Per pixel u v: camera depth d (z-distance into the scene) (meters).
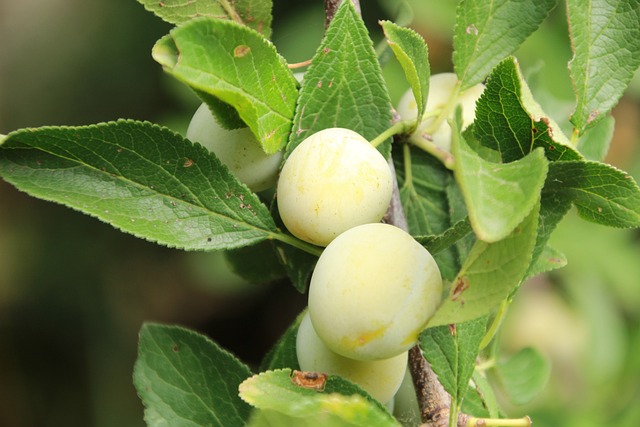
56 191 0.50
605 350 0.73
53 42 1.15
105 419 1.14
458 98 0.56
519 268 0.47
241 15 0.55
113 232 1.17
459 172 0.45
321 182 0.50
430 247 0.51
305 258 0.55
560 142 0.51
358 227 0.49
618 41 0.54
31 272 1.16
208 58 0.48
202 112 0.53
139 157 0.51
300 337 0.52
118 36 1.12
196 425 0.52
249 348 1.27
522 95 0.51
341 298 0.48
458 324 0.51
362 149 0.50
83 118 1.14
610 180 0.50
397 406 0.57
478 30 0.55
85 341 1.16
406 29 0.51
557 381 0.89
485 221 0.45
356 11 0.53
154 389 0.52
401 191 0.57
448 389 0.51
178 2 0.54
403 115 0.56
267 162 0.52
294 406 0.47
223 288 1.06
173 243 0.51
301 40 0.80
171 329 0.53
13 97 1.15
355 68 0.52
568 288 0.89
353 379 0.51
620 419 0.71
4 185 1.17
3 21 1.16
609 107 0.54
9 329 1.16
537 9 0.55
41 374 1.17
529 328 0.93
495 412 0.56
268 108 0.51
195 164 0.51
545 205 0.51
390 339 0.48
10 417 1.17
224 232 0.51
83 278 1.16
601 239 0.86
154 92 1.12
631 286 0.85
